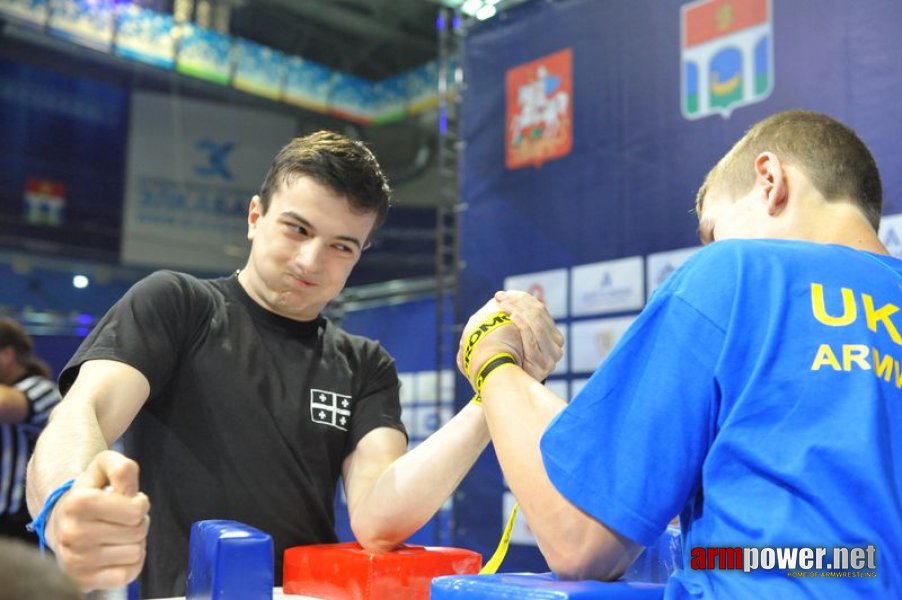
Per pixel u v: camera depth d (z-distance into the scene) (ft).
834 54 7.49
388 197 4.11
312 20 24.40
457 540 9.64
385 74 27.17
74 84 24.17
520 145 9.81
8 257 22.98
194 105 25.39
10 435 8.52
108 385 3.29
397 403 4.38
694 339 2.23
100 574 1.97
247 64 24.95
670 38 8.63
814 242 2.54
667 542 2.89
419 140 26.61
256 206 4.17
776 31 7.87
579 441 2.25
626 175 8.84
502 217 9.86
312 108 26.23
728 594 2.05
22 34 22.26
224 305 4.03
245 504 3.76
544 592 2.11
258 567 2.49
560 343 2.91
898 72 7.12
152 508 3.76
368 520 3.59
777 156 2.72
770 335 2.21
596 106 9.16
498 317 2.80
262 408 3.87
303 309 4.06
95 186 24.00
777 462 2.09
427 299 12.92
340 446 4.12
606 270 8.89
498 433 2.52
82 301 23.90
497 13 10.20
